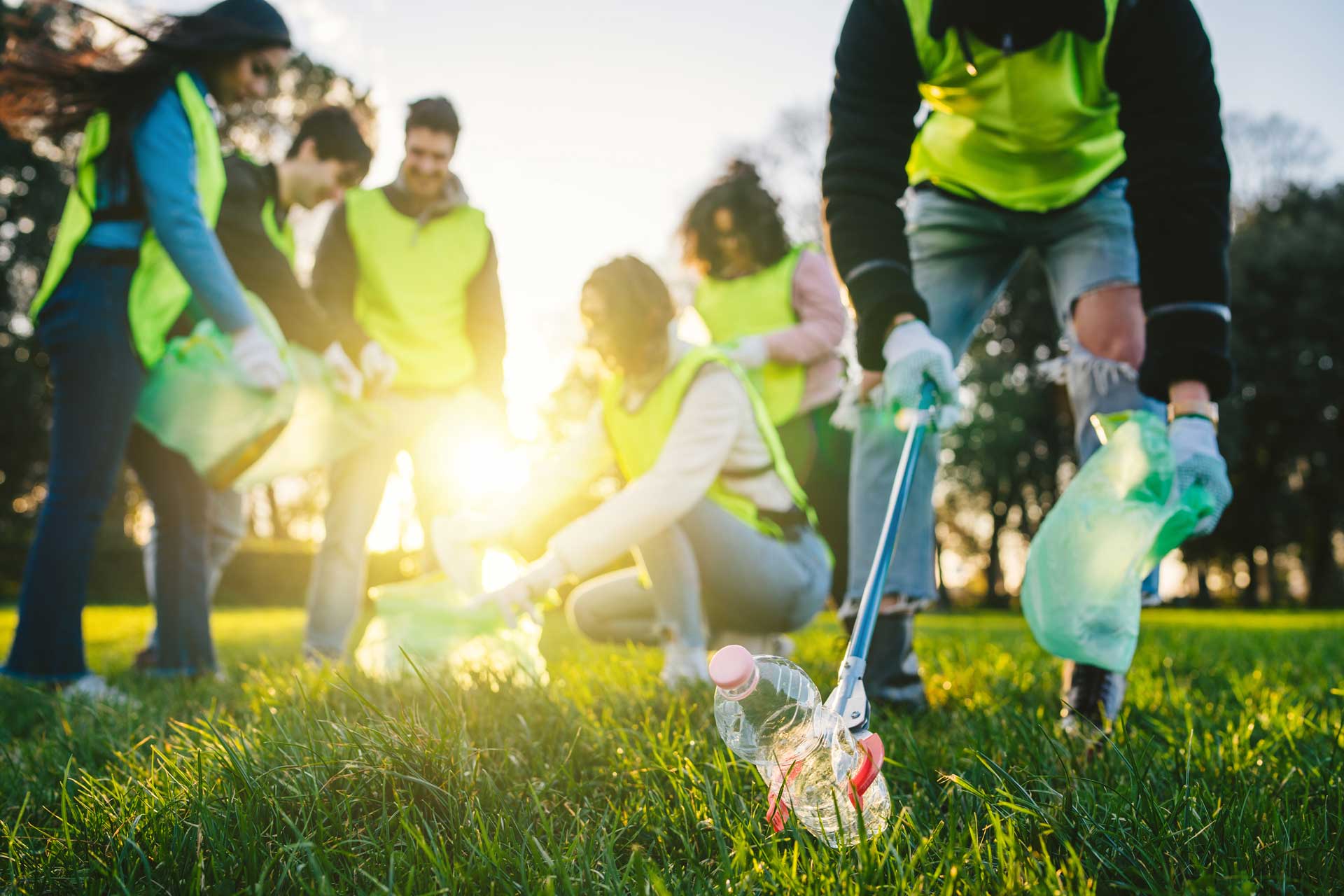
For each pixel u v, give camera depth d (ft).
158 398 11.38
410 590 11.62
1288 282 102.01
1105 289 9.06
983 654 14.80
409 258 15.01
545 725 6.79
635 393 11.44
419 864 4.57
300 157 14.49
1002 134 8.83
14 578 85.81
